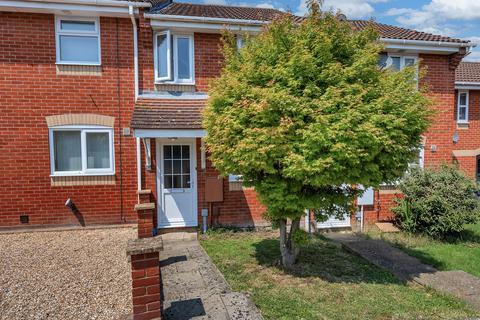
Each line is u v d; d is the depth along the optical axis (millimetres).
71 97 8203
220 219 8930
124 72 8445
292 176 4879
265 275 5633
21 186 8070
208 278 5438
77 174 8297
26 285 4891
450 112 10094
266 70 5109
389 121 4895
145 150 8383
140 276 3471
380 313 4371
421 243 7965
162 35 8570
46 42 8016
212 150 5492
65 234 7930
